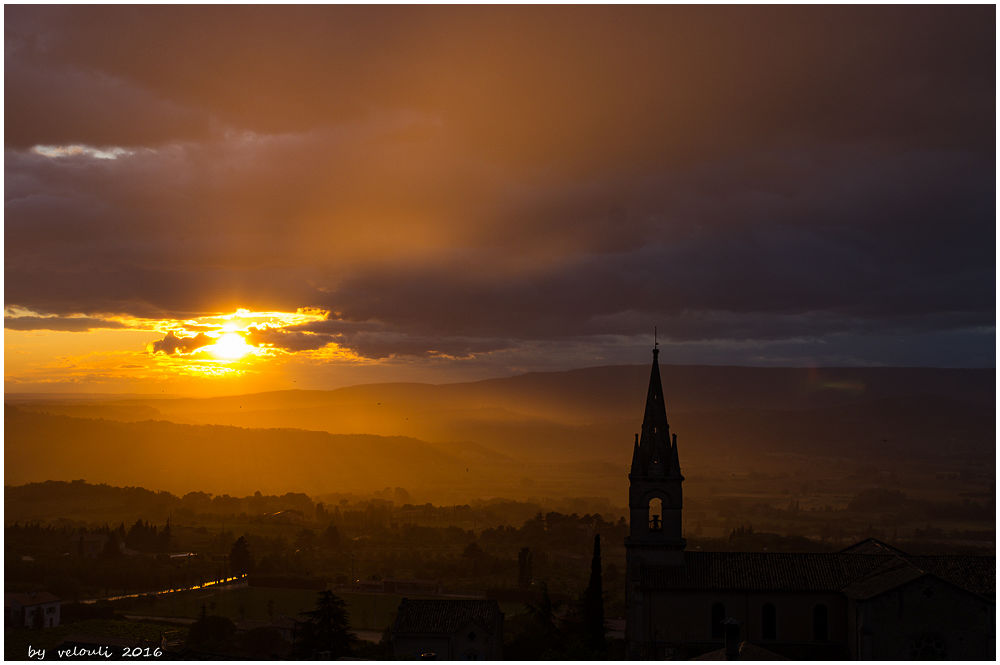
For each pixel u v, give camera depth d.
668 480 114.12
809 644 105.69
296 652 120.44
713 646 106.38
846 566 110.44
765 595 106.81
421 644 116.88
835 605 106.31
